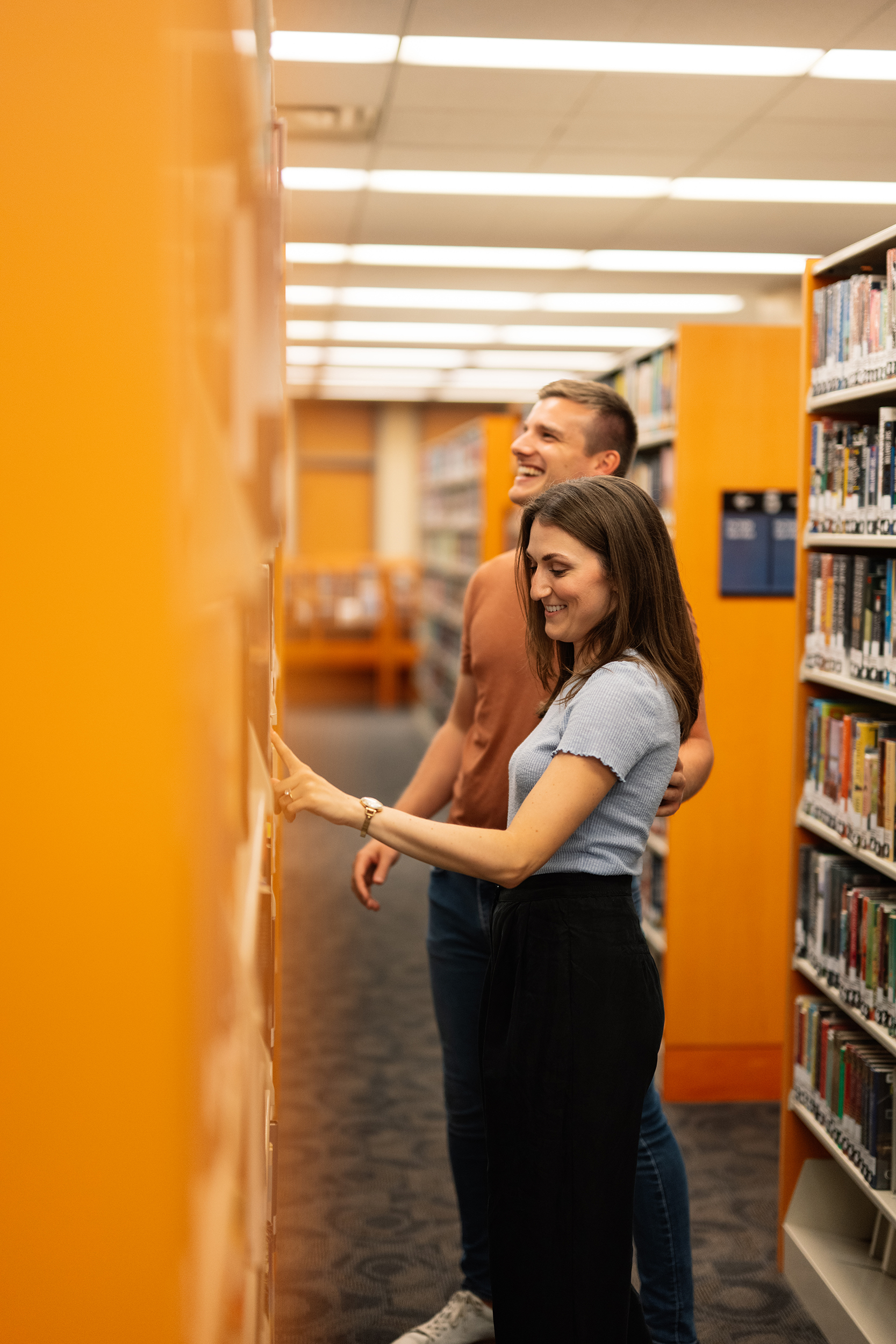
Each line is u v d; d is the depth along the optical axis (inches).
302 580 459.8
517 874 57.2
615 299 312.3
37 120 24.8
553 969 59.8
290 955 190.1
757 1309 97.7
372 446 553.3
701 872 141.3
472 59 156.2
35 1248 26.5
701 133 185.0
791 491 139.9
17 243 24.9
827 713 99.0
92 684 25.5
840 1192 103.3
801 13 141.0
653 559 62.0
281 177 62.8
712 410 138.8
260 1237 45.4
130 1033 26.2
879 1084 86.7
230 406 30.9
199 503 26.6
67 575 25.3
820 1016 98.7
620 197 221.1
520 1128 60.1
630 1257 61.2
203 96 27.2
